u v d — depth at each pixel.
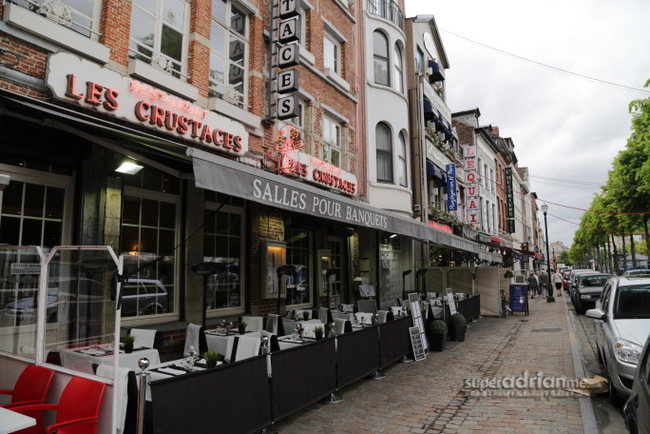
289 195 5.66
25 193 5.56
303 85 10.85
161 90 6.75
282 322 8.15
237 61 8.98
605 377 7.17
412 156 18.08
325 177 10.97
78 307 3.75
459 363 8.57
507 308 17.34
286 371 5.07
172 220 7.60
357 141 13.48
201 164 4.43
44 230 5.72
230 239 8.79
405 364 8.52
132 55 6.65
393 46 15.84
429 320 10.26
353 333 6.71
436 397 6.36
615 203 20.34
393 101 15.27
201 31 7.77
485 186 31.70
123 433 3.42
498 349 9.98
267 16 9.64
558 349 9.73
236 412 4.24
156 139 4.58
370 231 14.38
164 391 3.49
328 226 12.23
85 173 6.03
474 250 15.62
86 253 3.73
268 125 9.39
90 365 3.60
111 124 4.41
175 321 7.40
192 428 3.71
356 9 14.56
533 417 5.49
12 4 4.93
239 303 8.86
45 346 4.11
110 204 6.30
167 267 7.43
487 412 5.70
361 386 6.96
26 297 4.36
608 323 6.42
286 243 10.77
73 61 5.43
